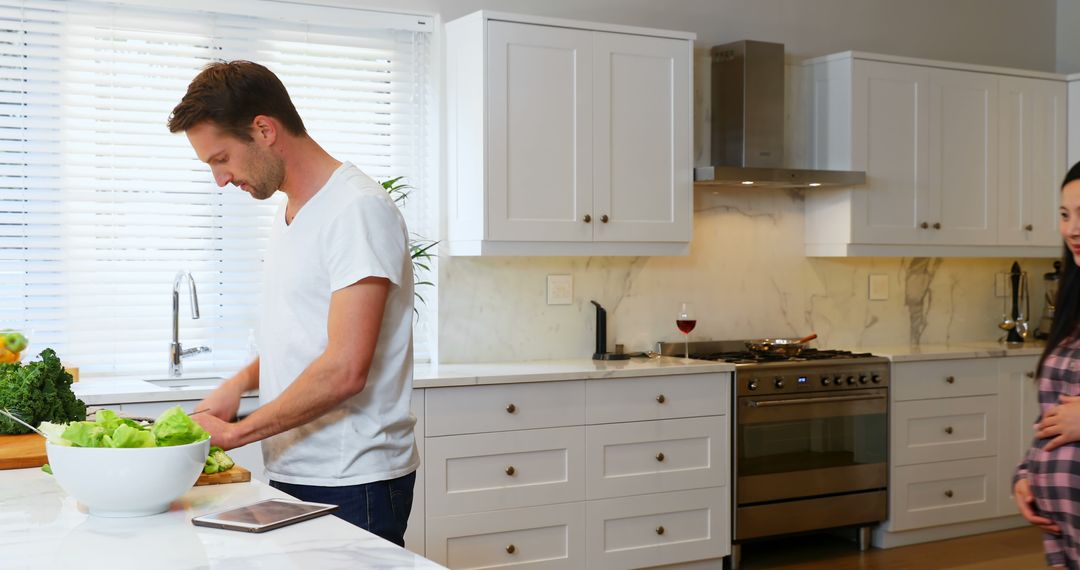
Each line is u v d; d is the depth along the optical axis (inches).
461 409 144.0
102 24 147.8
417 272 168.6
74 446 61.7
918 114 189.8
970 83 195.2
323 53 161.0
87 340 148.9
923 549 182.2
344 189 78.8
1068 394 84.9
